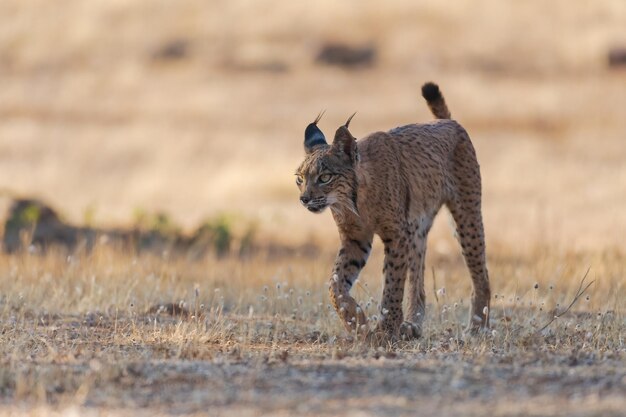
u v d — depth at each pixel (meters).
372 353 25.34
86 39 138.38
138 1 147.62
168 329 29.33
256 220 62.50
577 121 102.94
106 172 89.00
